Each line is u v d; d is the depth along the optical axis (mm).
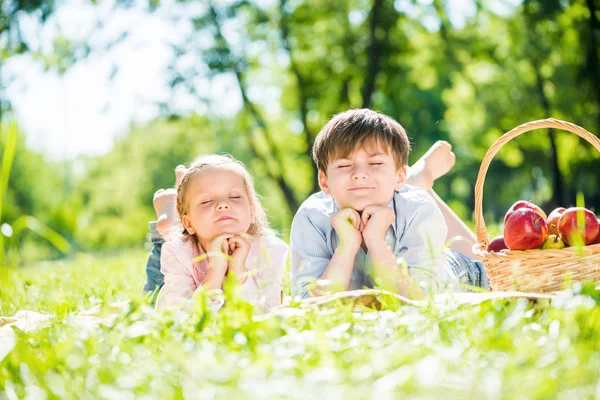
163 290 3803
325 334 2195
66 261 8820
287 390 1665
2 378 2092
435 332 2256
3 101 18266
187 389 1771
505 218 3578
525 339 2117
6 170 3590
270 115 27359
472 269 4625
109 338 2303
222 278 3627
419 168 5219
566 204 24828
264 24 23625
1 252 3791
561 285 3236
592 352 1975
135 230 47875
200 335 2330
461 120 26578
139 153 48469
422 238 3844
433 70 24109
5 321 3490
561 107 21375
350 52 23031
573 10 20344
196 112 23688
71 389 1874
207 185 3750
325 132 3889
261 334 2246
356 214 3715
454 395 1659
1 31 19359
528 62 22375
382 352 1975
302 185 28422
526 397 1630
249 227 3955
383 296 2785
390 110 25359
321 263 3922
